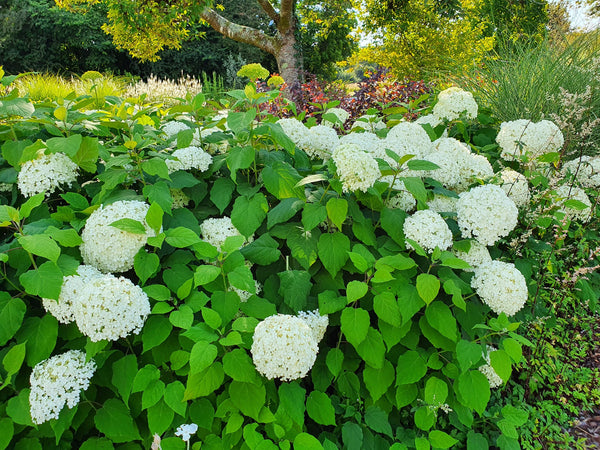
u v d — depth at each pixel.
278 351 1.47
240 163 1.91
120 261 1.71
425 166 1.95
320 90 6.36
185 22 10.13
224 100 2.24
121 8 9.25
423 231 1.92
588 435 2.31
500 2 11.01
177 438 1.55
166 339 1.70
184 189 2.16
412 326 1.94
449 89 3.32
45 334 1.57
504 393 2.45
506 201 2.08
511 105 4.46
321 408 1.70
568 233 2.78
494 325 1.81
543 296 2.60
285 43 9.81
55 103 2.46
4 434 1.51
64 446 1.62
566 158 3.51
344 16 14.23
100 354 1.59
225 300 1.66
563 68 4.65
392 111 3.37
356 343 1.65
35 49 18.88
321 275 1.96
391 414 2.01
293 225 2.01
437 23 11.75
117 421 1.57
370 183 1.84
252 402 1.51
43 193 1.74
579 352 2.75
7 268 1.78
